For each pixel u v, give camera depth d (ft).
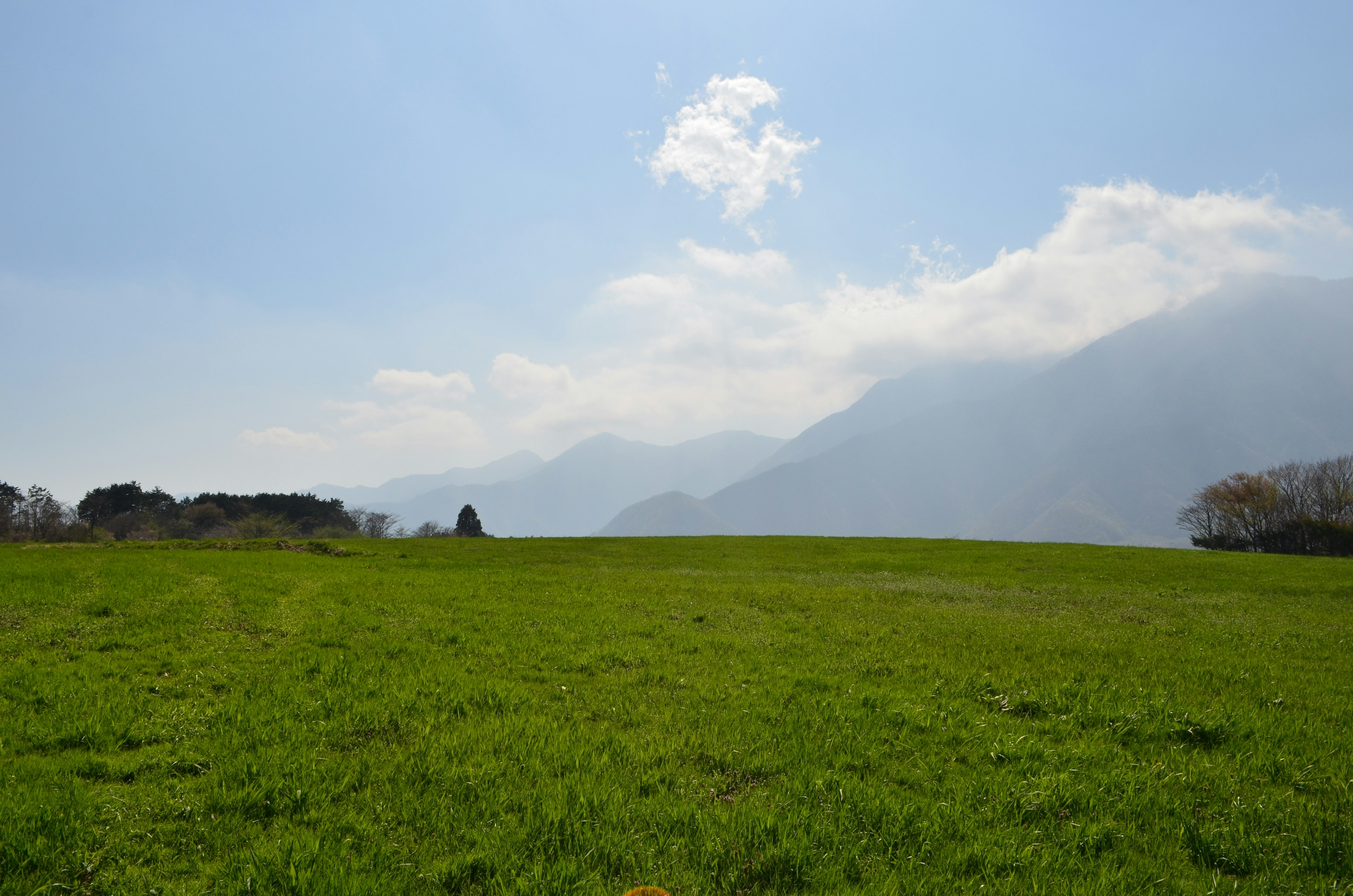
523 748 28.91
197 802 23.30
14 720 30.81
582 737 30.71
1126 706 37.04
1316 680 46.19
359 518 472.85
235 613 58.75
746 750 29.60
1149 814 24.23
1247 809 24.44
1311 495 335.26
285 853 19.99
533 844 21.16
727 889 19.29
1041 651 53.42
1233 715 35.29
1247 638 63.21
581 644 51.93
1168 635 65.21
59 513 349.20
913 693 39.58
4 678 37.06
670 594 84.79
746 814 23.18
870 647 54.65
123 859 19.98
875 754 29.71
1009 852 21.25
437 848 20.97
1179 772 28.02
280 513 411.54
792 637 58.03
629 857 20.53
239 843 21.04
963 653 52.34
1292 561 152.05
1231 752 31.07
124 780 25.70
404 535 451.53
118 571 82.17
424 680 39.45
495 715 33.91
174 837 21.30
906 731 32.63
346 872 19.20
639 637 55.88
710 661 47.62
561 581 97.55
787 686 40.93
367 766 26.81
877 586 105.50
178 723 31.12
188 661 42.52
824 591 93.86
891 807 24.00
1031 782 26.53
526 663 45.75
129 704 33.45
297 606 63.41
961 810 24.16
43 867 19.34
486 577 98.73
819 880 19.67
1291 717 36.32
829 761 28.84
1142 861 21.09
